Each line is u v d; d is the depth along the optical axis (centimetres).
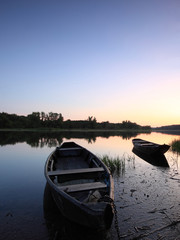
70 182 650
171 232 445
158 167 1117
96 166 758
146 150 1513
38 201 608
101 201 405
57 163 925
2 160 1281
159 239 418
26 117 8938
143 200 628
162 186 771
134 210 554
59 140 2906
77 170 630
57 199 464
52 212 533
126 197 652
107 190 489
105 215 356
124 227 463
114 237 423
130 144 2448
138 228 459
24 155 1480
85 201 431
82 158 1029
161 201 621
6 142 2411
